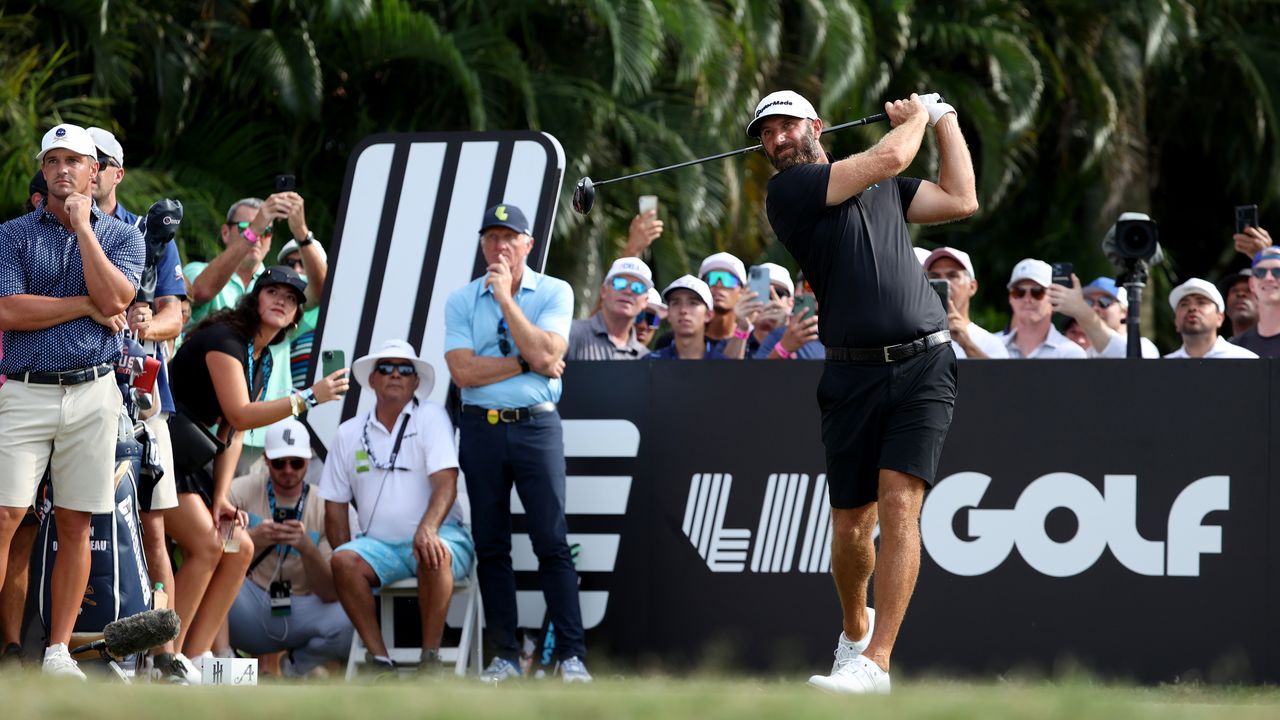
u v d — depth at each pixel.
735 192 52.28
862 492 16.88
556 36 53.38
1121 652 21.50
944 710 9.48
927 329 16.48
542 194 25.75
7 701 9.16
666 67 53.84
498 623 22.03
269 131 49.53
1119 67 58.94
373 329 25.78
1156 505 21.53
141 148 49.88
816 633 22.08
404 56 48.53
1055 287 26.17
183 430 21.42
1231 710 9.88
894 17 55.91
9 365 17.28
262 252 26.56
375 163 26.25
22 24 43.78
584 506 22.62
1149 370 21.56
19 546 18.95
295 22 49.75
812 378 22.28
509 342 22.33
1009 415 21.75
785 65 57.81
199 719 8.69
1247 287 29.66
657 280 51.50
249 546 22.06
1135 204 59.09
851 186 16.50
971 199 17.11
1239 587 21.38
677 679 19.94
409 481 23.09
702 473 22.41
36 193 18.58
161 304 20.84
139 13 46.62
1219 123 64.75
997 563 21.72
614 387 22.66
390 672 21.80
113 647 16.66
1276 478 21.34
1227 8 63.03
